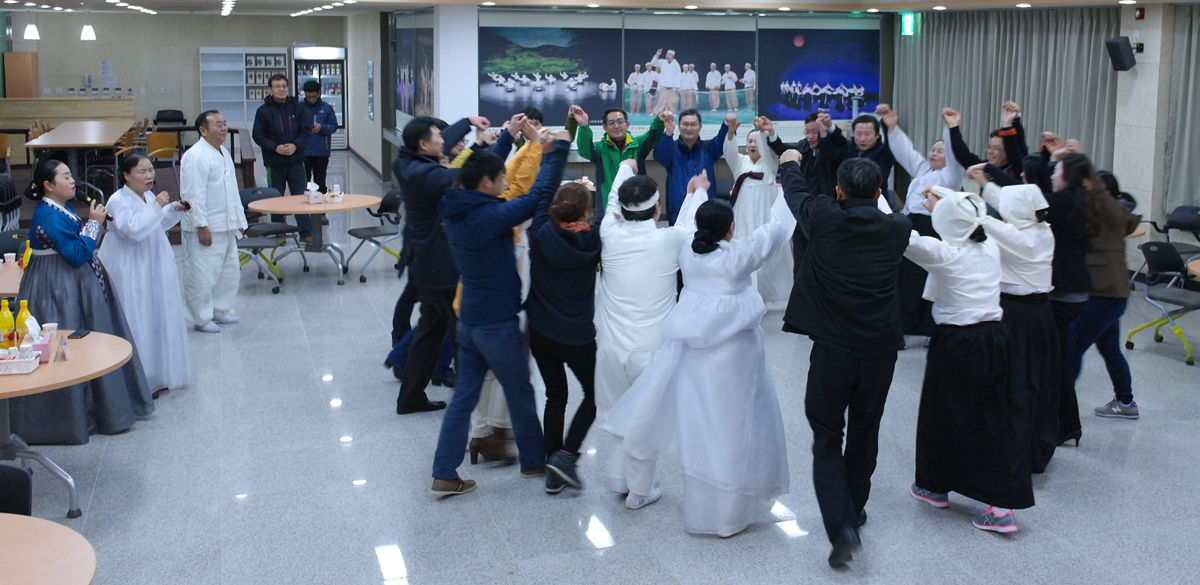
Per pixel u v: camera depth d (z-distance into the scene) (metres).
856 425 3.98
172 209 5.94
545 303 4.36
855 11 11.48
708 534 4.19
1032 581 3.81
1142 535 4.20
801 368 6.59
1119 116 8.93
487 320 4.30
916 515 4.39
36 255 5.05
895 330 3.77
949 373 4.15
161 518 4.34
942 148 6.64
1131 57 8.54
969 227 4.02
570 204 4.18
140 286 5.78
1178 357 6.82
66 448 5.12
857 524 3.94
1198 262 6.44
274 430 5.41
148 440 5.25
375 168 16.33
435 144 4.86
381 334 7.38
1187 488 4.67
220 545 4.10
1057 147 5.14
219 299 7.60
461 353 4.46
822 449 3.89
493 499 4.55
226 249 7.53
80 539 2.70
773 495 4.21
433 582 3.81
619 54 11.26
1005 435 4.08
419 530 4.24
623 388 4.38
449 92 10.89
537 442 4.61
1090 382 6.27
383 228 9.27
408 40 12.79
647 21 11.24
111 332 5.30
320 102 11.82
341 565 3.94
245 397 5.94
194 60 21.56
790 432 5.37
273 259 9.34
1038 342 4.51
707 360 4.01
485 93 10.99
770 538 4.17
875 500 4.54
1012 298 4.47
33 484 4.69
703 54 11.47
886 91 12.14
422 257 5.05
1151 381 6.30
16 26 20.53
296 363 6.63
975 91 10.67
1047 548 4.08
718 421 4.02
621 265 4.27
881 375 3.80
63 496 4.57
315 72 20.89
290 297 8.55
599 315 4.39
